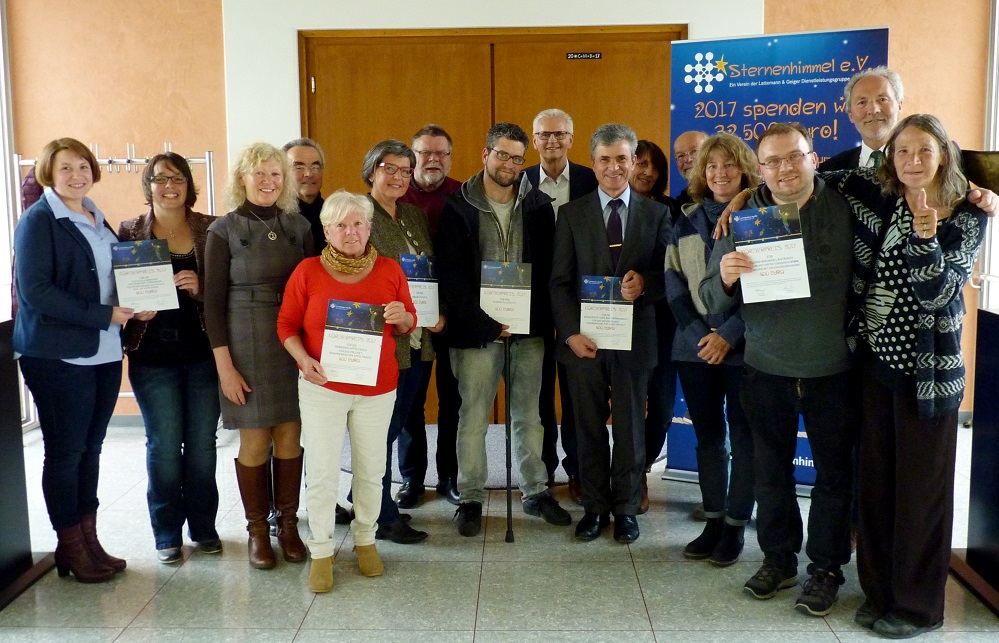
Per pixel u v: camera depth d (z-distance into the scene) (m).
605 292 3.44
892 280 2.64
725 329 3.19
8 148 5.38
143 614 2.99
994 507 3.04
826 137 4.13
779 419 2.95
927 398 2.62
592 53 5.40
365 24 5.32
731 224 2.83
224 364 3.17
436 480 4.53
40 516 4.02
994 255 5.41
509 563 3.40
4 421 3.20
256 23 5.32
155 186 3.22
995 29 5.24
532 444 3.88
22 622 2.94
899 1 5.30
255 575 3.30
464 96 5.45
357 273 3.10
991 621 2.87
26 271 2.98
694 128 4.30
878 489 2.80
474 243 3.59
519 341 3.79
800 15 5.32
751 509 3.33
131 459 4.88
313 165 3.85
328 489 3.13
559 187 4.09
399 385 3.55
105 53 5.41
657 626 2.87
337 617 2.96
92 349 3.08
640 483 3.65
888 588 2.85
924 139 2.51
